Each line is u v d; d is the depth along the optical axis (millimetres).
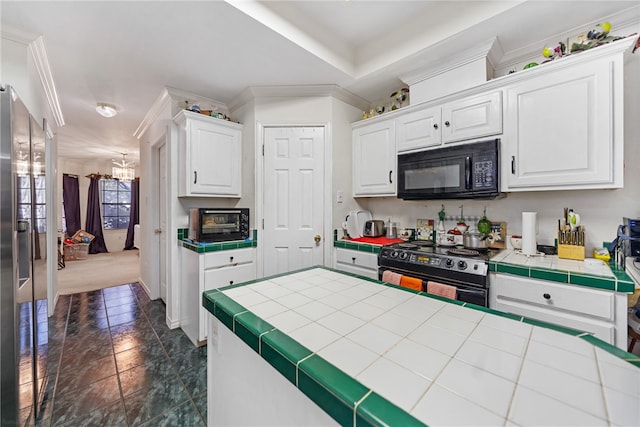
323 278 1237
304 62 2062
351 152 2766
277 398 702
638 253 1401
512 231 2021
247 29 1675
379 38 2152
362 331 721
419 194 2164
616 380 509
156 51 1890
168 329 2527
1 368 1197
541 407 441
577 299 1336
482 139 1861
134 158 6145
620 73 1395
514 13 1570
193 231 2379
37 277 1537
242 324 772
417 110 2205
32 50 1766
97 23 1588
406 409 441
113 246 7227
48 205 2867
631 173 1594
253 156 2564
